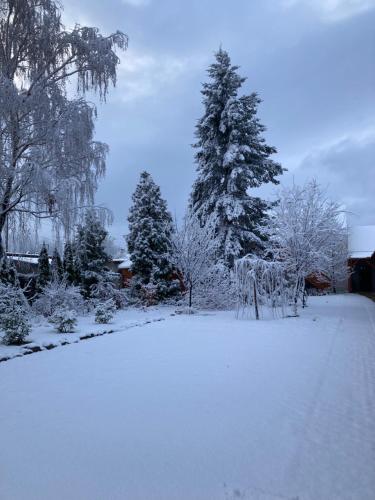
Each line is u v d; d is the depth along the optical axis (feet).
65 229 41.42
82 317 51.88
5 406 15.23
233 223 74.02
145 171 86.74
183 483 9.33
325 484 9.28
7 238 42.27
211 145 77.56
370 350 26.35
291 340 30.78
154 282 79.82
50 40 42.50
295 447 11.35
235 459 10.57
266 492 8.91
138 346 28.68
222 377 19.43
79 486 9.25
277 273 49.57
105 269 77.05
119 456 10.81
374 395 16.49
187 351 26.43
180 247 63.36
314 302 75.87
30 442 11.82
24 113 40.22
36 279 64.18
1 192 39.91
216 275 64.18
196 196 81.92
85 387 17.80
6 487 9.25
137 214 84.33
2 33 42.06
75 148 41.52
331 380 18.84
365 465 10.27
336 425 13.12
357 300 81.35
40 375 20.13
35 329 37.68
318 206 56.54
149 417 13.87
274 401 15.65
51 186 39.63
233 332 35.68
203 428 12.84
